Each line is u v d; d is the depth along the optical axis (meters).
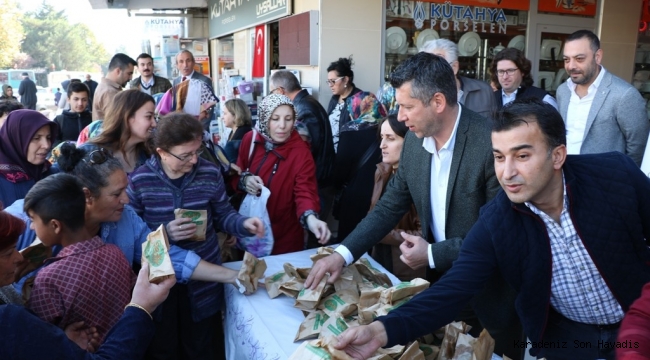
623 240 1.38
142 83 6.17
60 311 1.50
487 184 1.86
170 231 1.94
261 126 2.76
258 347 1.67
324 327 1.56
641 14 6.04
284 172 2.73
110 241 1.89
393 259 2.35
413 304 1.39
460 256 1.51
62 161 1.83
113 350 1.29
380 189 2.47
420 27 5.15
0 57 42.28
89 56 64.75
